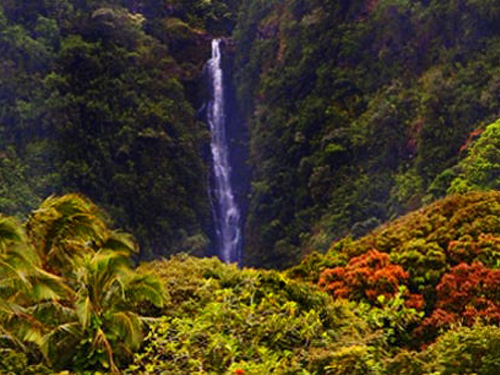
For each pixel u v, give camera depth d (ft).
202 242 201.87
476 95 163.73
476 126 160.04
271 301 39.63
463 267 44.68
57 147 201.16
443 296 44.47
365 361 28.99
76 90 209.87
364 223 165.17
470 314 42.22
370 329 39.06
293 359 32.09
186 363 33.99
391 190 169.48
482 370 27.48
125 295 37.78
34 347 38.37
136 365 36.01
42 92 205.67
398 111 180.04
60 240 39.34
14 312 35.94
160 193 204.95
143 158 207.31
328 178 186.39
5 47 208.54
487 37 175.32
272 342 35.47
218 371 33.19
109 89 212.84
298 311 40.29
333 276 48.32
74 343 36.70
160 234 201.98
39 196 193.57
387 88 191.31
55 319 37.06
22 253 35.99
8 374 34.58
